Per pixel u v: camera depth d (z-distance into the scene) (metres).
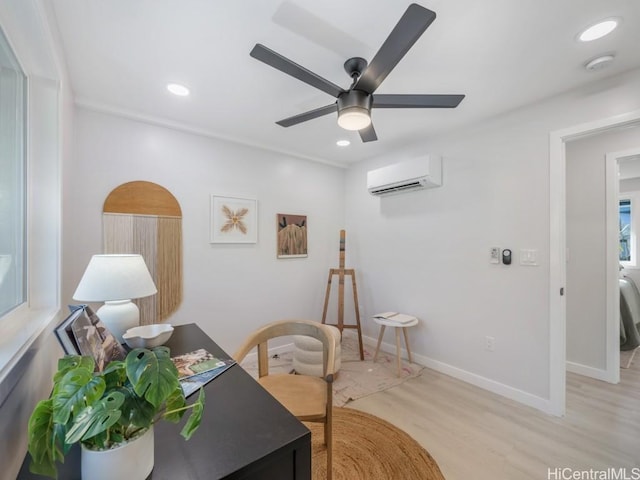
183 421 0.86
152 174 2.62
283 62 1.42
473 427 2.05
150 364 0.62
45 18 1.19
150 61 1.81
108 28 1.52
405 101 1.73
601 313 2.76
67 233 1.90
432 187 3.01
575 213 2.93
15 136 1.32
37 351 1.07
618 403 2.34
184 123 2.71
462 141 2.77
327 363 1.57
